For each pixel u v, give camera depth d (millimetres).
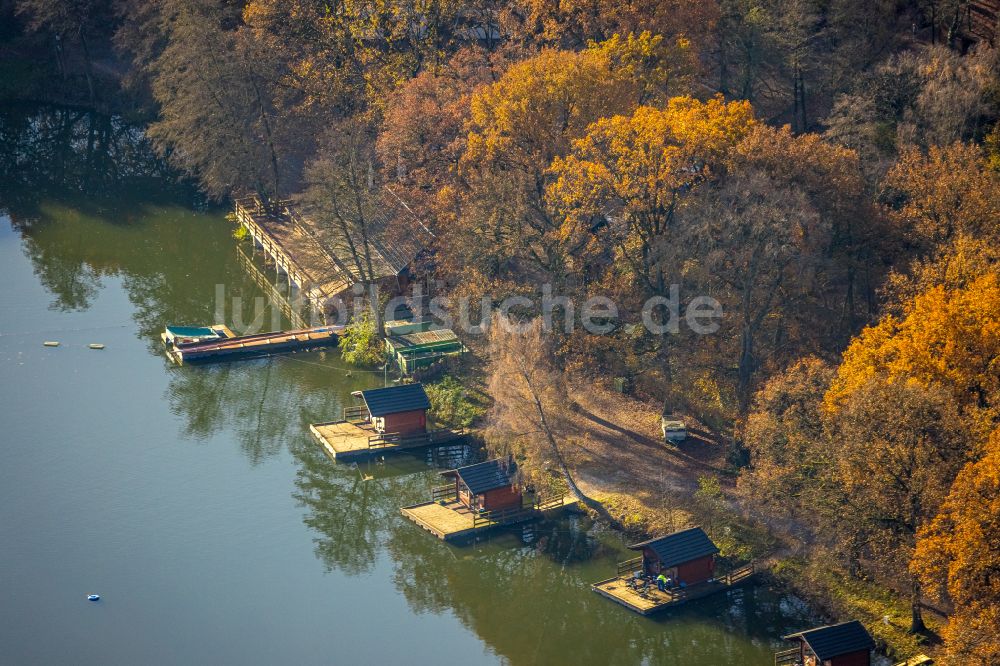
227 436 93188
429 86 115688
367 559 79438
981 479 60125
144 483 86438
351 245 105625
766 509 76188
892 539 67062
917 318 71938
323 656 70125
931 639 67188
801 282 83312
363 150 113250
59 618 72438
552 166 93812
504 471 83375
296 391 100188
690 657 69375
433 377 100250
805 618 71938
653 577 75125
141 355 104875
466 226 96812
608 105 101000
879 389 67000
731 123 90125
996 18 115188
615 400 94625
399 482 88375
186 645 70625
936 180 86688
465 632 72562
